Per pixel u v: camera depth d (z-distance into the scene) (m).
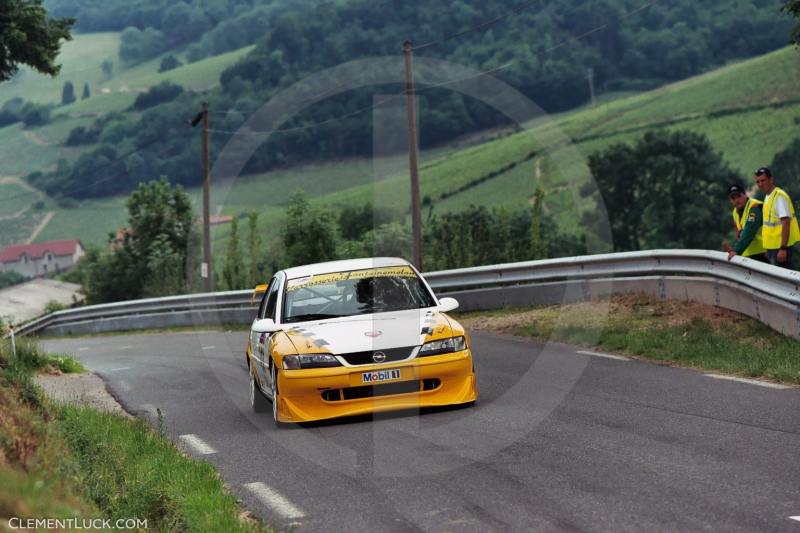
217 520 6.67
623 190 97.00
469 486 7.31
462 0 169.62
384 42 163.12
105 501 7.64
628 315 17.55
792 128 120.62
